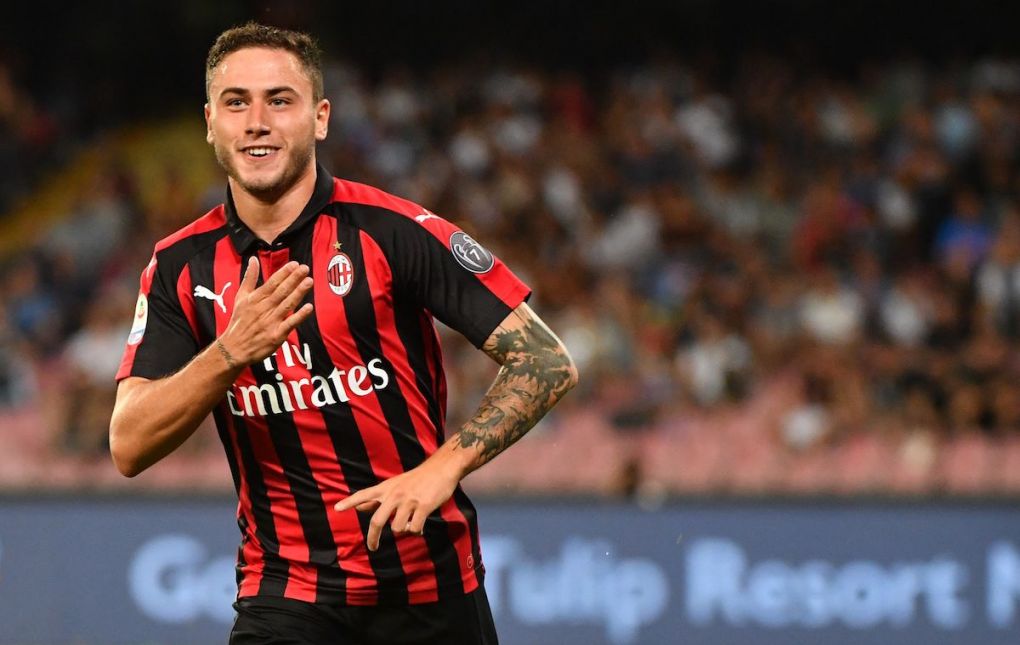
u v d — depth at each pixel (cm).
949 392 3469
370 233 1073
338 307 1061
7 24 5425
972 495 2730
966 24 5534
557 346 1085
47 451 3478
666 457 3400
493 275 1084
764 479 3381
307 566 1098
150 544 2800
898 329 3781
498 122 4856
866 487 3322
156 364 1080
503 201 4434
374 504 1013
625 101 4975
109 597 2794
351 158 4744
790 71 5225
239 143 1046
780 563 2733
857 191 4441
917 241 4303
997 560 2706
